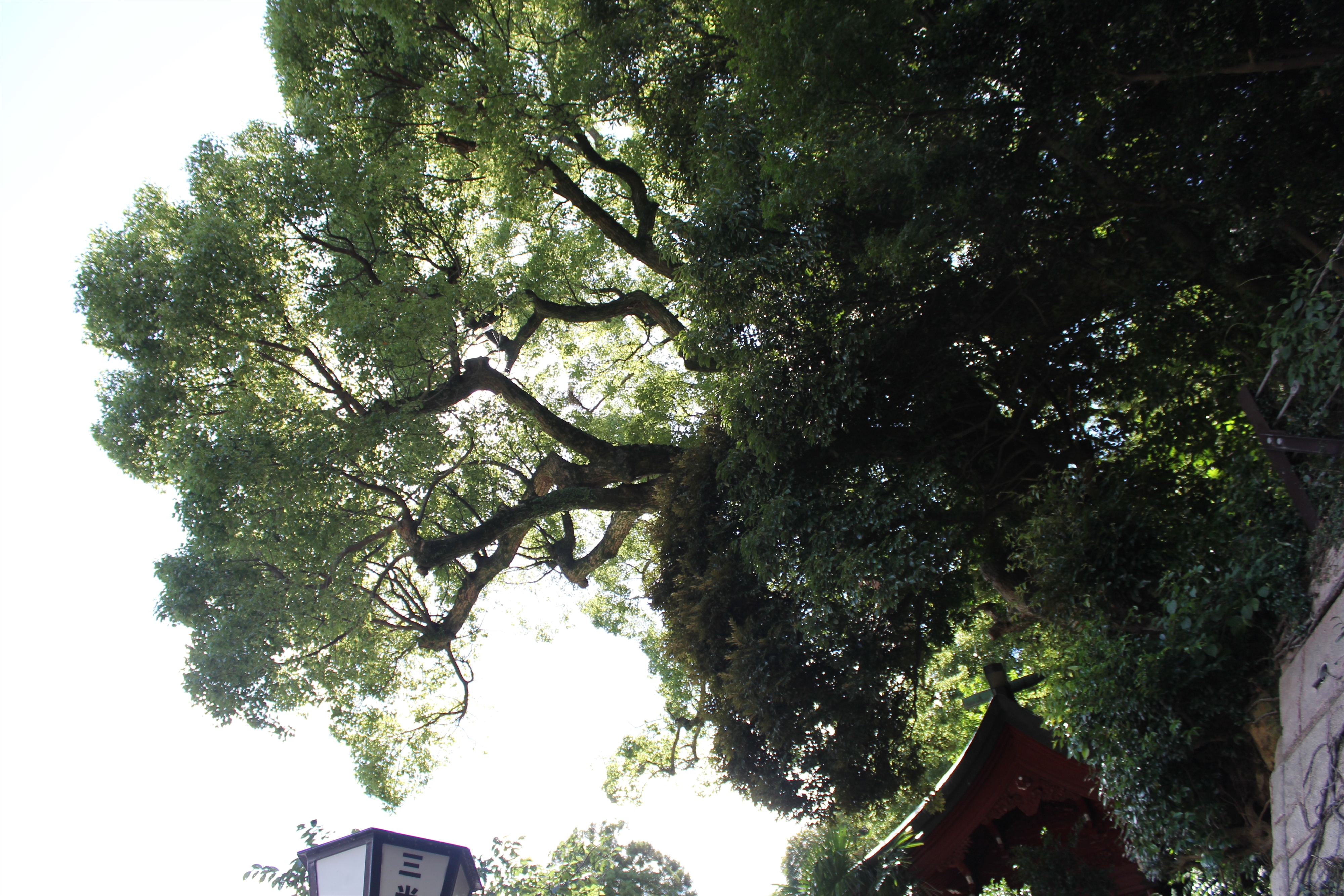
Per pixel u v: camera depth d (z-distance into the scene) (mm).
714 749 12703
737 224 10047
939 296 9922
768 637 11766
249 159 13141
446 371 14500
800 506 10812
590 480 16172
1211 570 7371
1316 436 6395
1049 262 9516
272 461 11984
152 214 13258
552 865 6770
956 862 9688
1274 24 7391
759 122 9617
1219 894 7500
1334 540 6109
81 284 12391
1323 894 5348
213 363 12906
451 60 14070
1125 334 10328
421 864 4773
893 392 10570
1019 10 7883
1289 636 6547
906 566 9977
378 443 12680
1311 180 7980
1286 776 6191
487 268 15164
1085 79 8008
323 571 12922
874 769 11734
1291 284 8125
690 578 13234
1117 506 8531
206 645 12531
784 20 8211
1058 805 9680
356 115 14422
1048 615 8805
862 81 8328
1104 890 8805
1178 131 8195
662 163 14539
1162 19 7402
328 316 12680
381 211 13781
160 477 13398
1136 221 9109
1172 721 6957
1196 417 10250
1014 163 8578
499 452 17031
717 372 11711
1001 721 9688
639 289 18109
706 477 13469
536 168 14398
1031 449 11000
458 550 13961
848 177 8523
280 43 13984
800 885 9344
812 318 10047
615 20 13211
